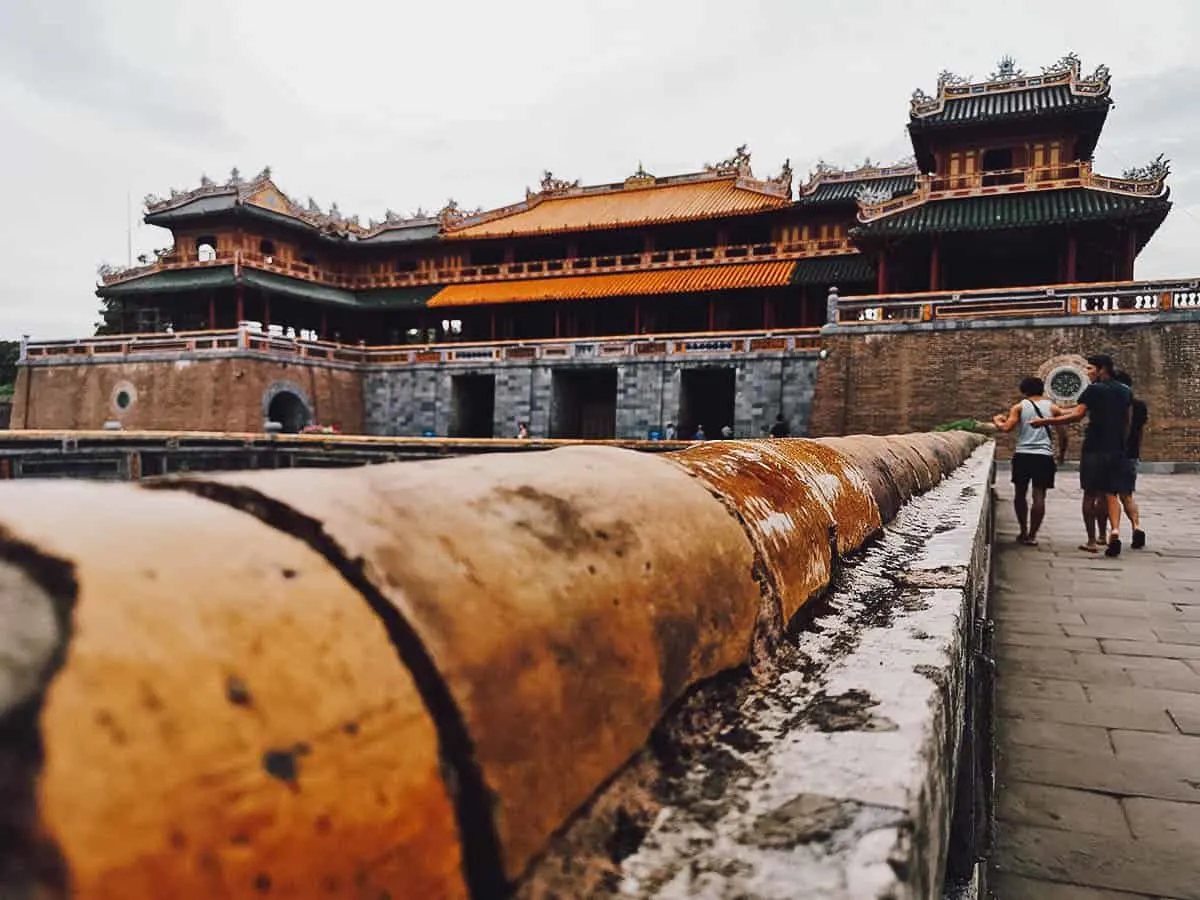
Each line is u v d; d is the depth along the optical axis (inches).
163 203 2089.1
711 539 67.3
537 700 40.5
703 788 49.8
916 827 45.5
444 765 34.2
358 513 39.3
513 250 2183.8
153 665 24.8
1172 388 1158.3
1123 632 307.1
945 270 1545.3
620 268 2004.2
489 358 1785.2
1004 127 1502.2
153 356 1747.0
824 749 54.2
